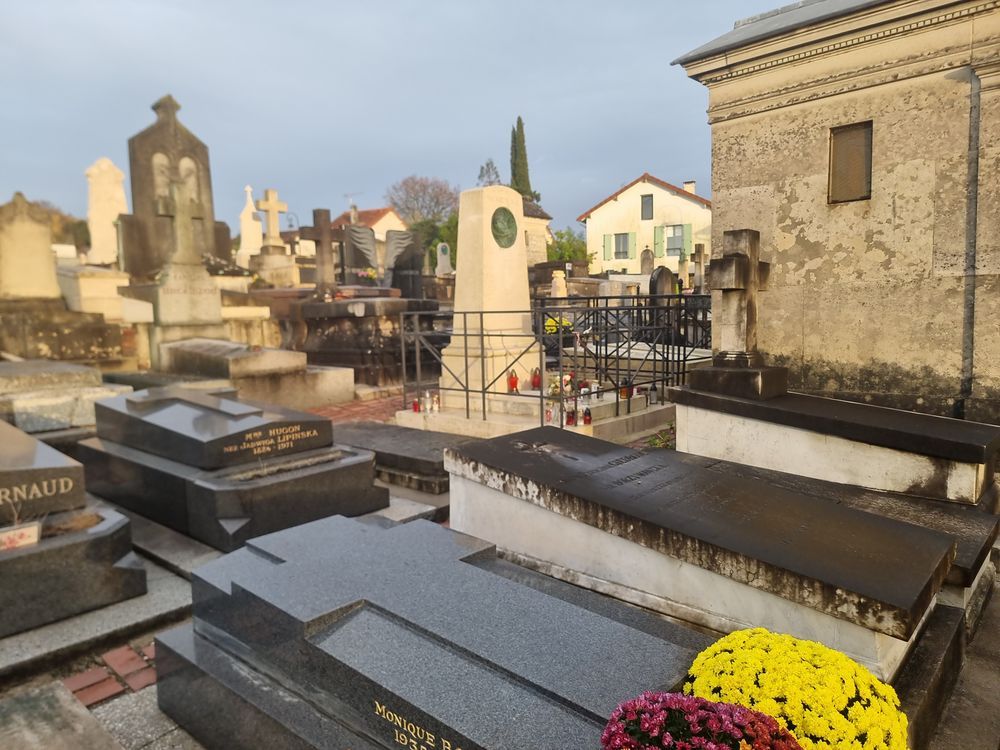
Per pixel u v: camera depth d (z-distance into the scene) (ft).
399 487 22.59
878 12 18.88
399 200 225.76
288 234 142.00
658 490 13.94
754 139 22.21
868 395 20.65
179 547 16.99
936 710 10.04
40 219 37.76
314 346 45.52
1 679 11.82
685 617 12.04
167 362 38.45
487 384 29.53
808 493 17.10
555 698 7.43
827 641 10.21
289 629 9.06
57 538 13.69
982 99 17.78
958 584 12.18
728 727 6.08
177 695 10.75
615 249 144.46
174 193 38.93
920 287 19.42
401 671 8.05
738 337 20.48
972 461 15.70
